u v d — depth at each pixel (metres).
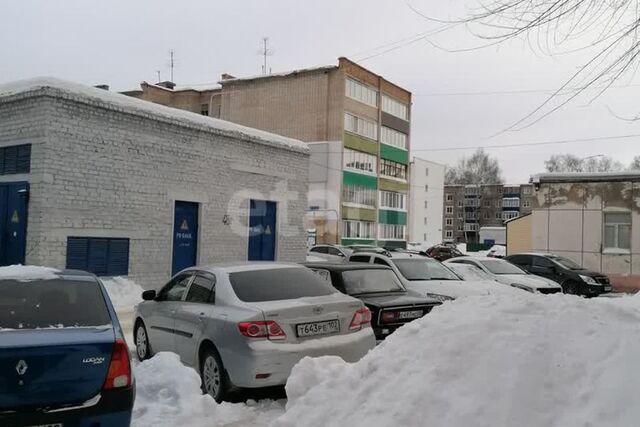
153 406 5.27
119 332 4.34
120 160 14.21
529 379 3.77
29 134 13.01
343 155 42.84
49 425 3.75
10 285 4.59
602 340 3.98
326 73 43.31
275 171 18.77
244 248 17.70
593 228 24.19
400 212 50.69
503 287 10.51
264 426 5.03
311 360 5.13
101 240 13.82
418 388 4.02
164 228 15.29
